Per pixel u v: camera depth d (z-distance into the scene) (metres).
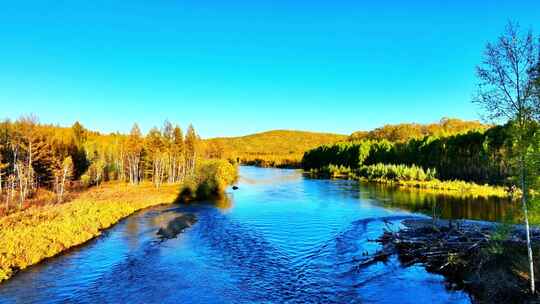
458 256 21.08
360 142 121.00
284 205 48.38
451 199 52.88
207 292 18.73
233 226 34.81
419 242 24.64
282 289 19.09
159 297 18.19
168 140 90.44
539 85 13.89
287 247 27.16
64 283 20.12
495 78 14.96
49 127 86.31
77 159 83.44
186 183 57.97
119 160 100.00
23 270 22.12
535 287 15.45
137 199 49.19
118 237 30.45
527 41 14.07
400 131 149.25
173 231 32.69
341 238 29.59
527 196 14.81
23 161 59.41
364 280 20.16
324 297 18.03
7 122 63.12
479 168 72.50
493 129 64.44
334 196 57.47
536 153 14.26
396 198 54.41
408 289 18.77
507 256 19.19
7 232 25.20
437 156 85.69
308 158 151.62
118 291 18.98
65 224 29.53
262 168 161.62
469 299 17.28
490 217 38.62
